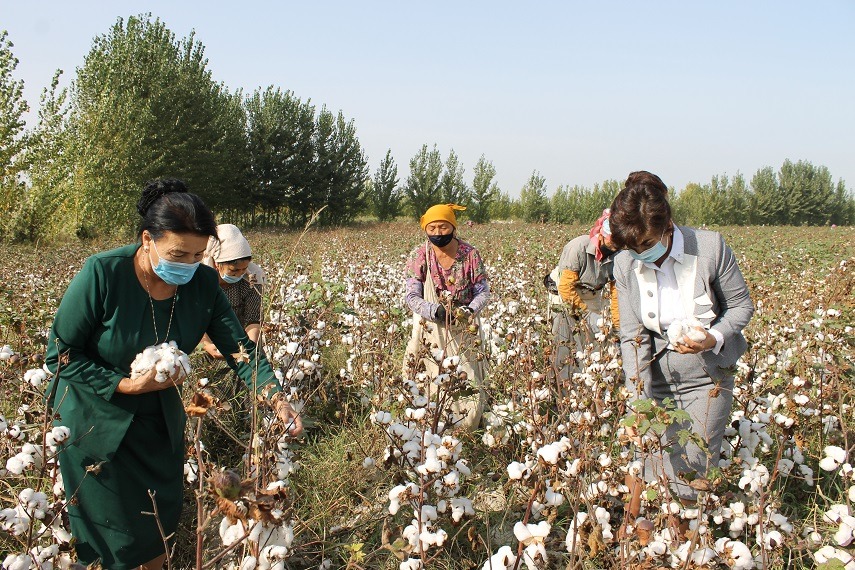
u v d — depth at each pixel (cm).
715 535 256
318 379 384
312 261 998
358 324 452
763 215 6341
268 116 3975
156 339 226
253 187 3925
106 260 220
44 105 2162
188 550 278
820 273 924
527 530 203
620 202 246
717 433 262
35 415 243
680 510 237
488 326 480
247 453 240
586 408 290
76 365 219
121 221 2488
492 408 351
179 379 192
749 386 331
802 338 423
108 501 223
